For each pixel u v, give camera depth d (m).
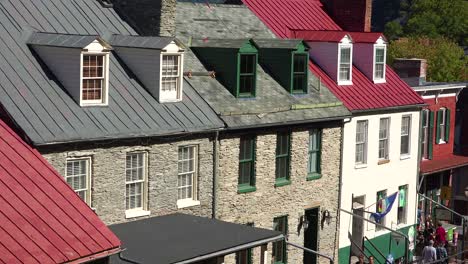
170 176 39.34
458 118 73.25
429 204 65.12
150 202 38.53
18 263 28.44
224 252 34.62
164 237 35.59
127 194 37.72
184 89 42.09
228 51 44.41
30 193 31.42
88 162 35.69
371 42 55.59
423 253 53.41
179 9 48.25
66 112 35.66
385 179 55.53
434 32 119.31
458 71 95.88
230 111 42.44
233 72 44.31
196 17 48.62
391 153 56.09
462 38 120.75
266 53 48.47
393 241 56.28
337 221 50.75
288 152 46.56
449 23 120.56
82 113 36.19
